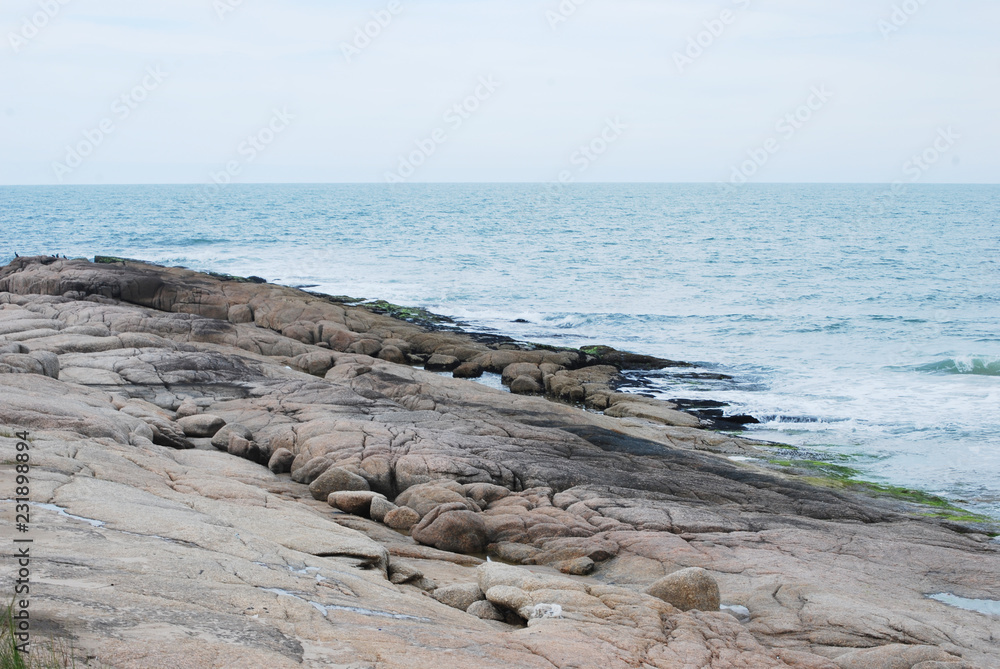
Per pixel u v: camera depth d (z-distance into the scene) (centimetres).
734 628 831
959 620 987
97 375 1838
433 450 1500
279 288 3388
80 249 6825
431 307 4194
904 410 2352
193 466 1329
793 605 966
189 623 529
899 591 1083
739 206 15400
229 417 1708
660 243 7694
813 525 1348
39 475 912
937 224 10356
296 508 1132
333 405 1794
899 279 5266
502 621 865
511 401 2038
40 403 1291
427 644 601
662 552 1155
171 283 3061
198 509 955
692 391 2584
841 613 932
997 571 1176
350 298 4028
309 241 7769
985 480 1780
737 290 4791
